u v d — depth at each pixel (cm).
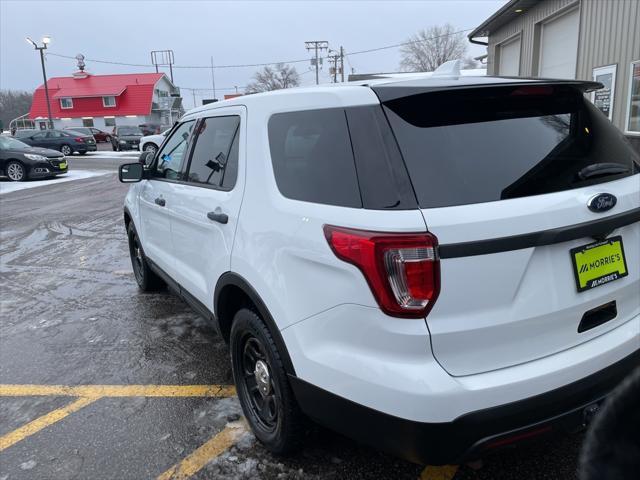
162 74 6256
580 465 115
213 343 423
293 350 231
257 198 260
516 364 199
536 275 198
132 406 332
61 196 1346
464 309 188
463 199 190
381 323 192
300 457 272
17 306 530
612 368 216
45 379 372
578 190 207
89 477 266
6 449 292
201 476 263
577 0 985
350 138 213
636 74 815
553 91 233
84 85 6022
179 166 385
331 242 205
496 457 266
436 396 184
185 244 359
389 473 259
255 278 252
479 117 215
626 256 227
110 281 603
